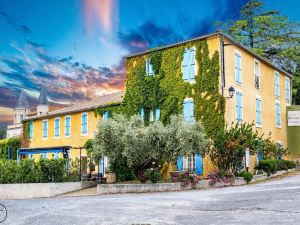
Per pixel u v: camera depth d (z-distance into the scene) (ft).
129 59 104.17
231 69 91.81
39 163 83.30
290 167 105.29
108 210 45.55
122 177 94.43
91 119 116.16
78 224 37.47
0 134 289.33
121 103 105.09
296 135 123.65
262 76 109.60
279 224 32.37
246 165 81.10
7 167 81.76
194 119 89.56
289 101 130.52
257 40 157.07
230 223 33.99
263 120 107.55
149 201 52.80
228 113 87.86
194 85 90.53
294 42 152.76
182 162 89.25
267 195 51.42
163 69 96.48
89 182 88.33
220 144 80.28
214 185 74.49
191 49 92.22
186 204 47.80
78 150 119.65
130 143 75.46
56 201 61.93
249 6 158.61
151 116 97.66
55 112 134.72
